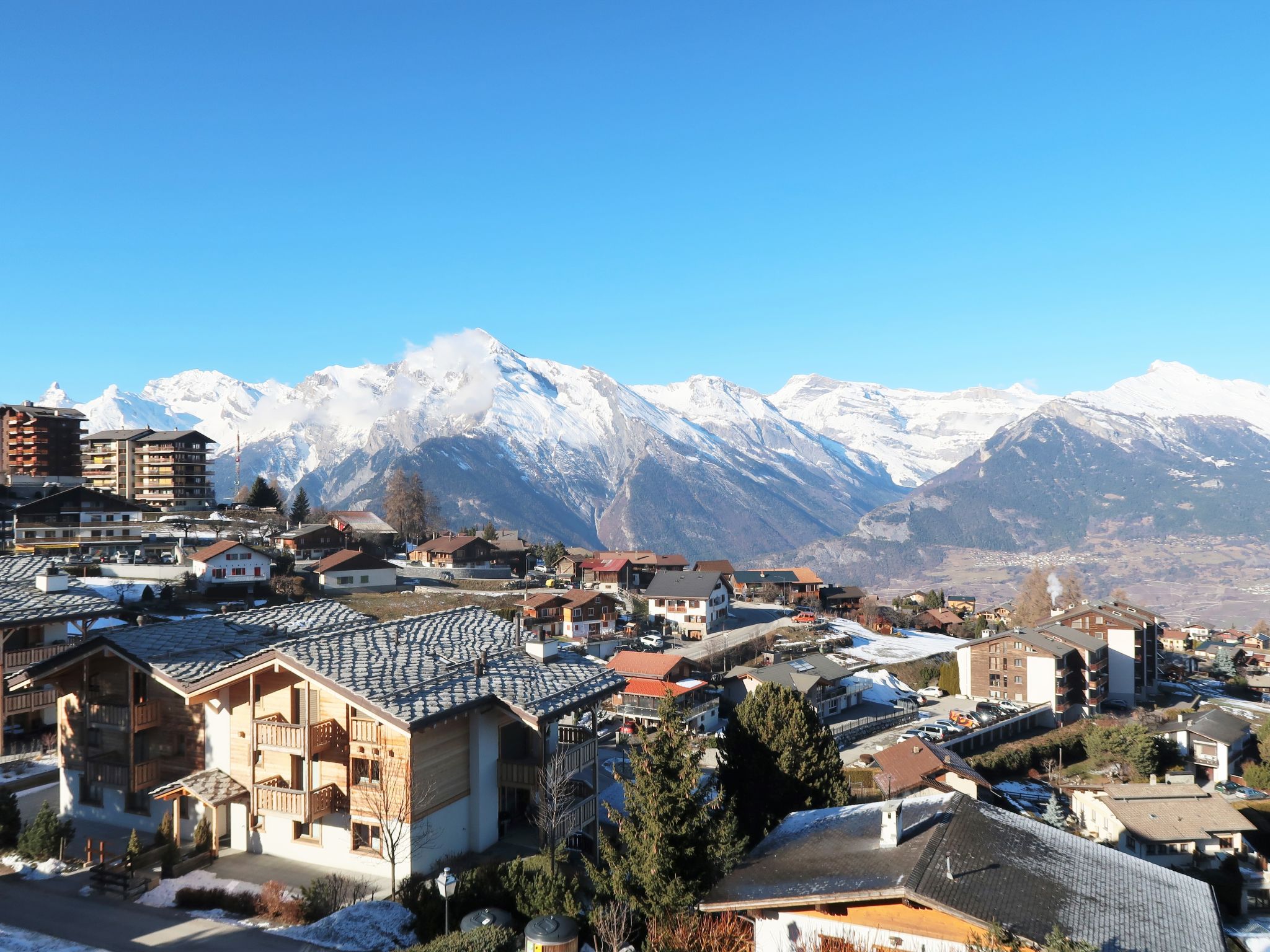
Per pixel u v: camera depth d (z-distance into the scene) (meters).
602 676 41.88
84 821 37.88
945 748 85.31
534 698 36.41
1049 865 25.92
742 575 171.25
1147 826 66.62
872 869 24.81
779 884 25.64
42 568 57.78
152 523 141.62
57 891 31.19
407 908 29.02
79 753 37.53
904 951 23.34
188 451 167.25
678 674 90.50
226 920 28.83
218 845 35.06
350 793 32.62
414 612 109.12
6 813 35.09
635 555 178.62
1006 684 112.19
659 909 27.86
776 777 43.56
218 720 35.88
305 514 171.25
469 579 142.25
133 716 35.59
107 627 74.44
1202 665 155.88
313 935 27.39
